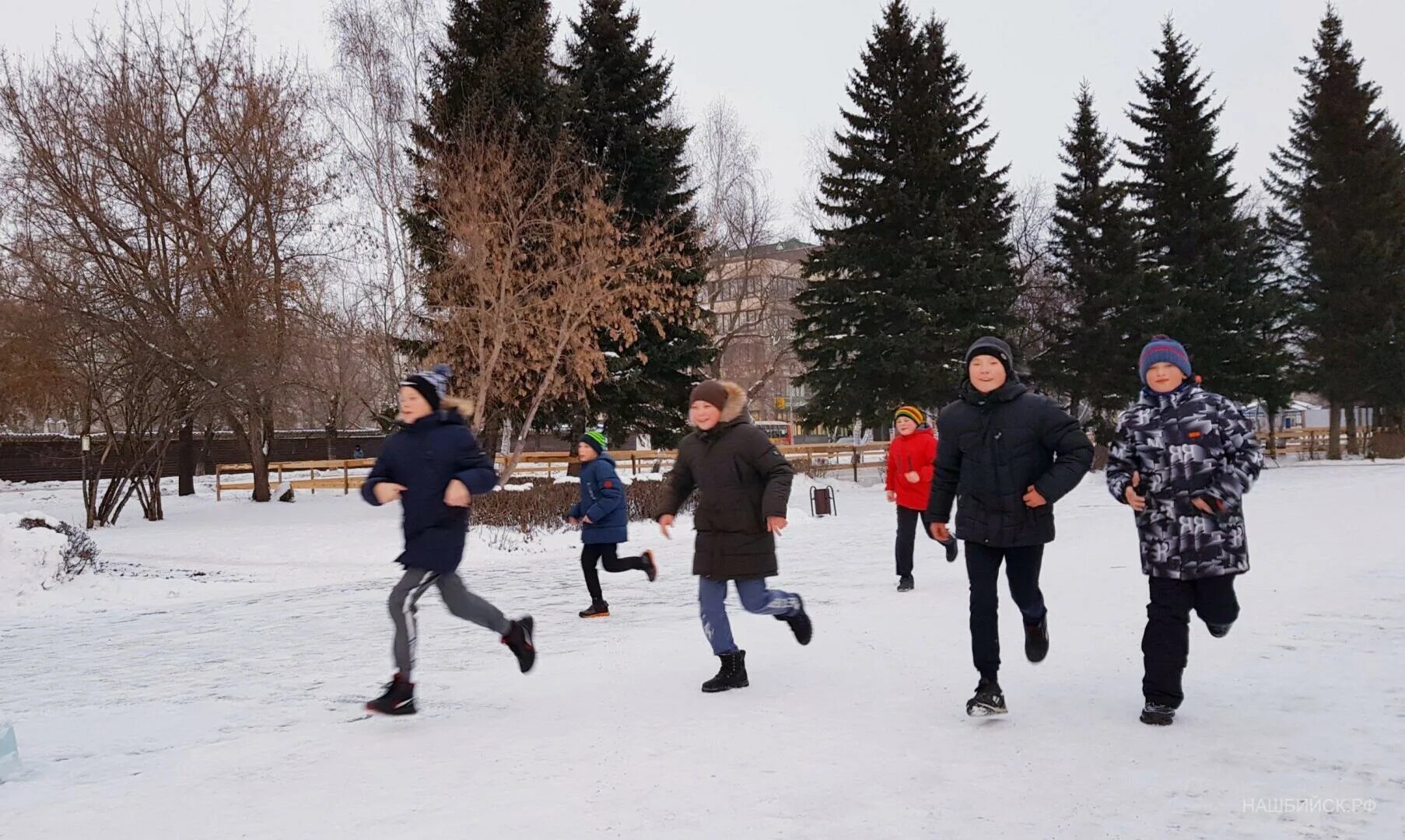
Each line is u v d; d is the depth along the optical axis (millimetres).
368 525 20969
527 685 6090
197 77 24188
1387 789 3525
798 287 43250
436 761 4383
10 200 22844
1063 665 5848
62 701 6445
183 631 9648
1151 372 4598
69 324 22469
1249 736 4230
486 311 20906
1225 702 4809
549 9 26188
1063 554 11703
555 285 21891
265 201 24000
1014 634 6887
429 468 5211
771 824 3404
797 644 6969
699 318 28266
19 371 24938
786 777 3928
